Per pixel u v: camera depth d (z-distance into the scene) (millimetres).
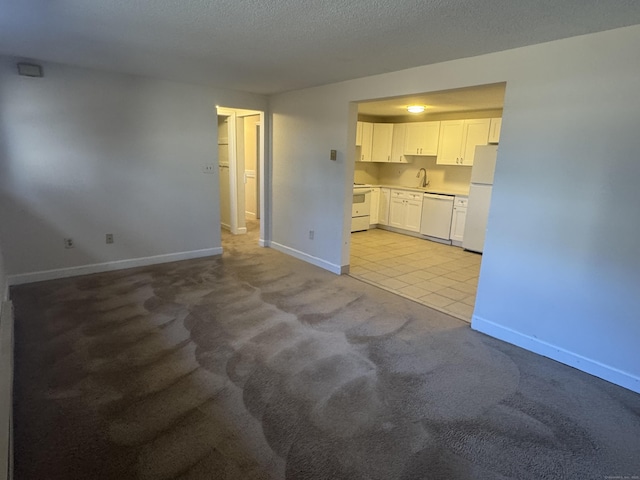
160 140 4387
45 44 2895
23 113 3529
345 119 4102
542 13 1992
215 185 4945
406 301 3686
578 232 2486
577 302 2543
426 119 6672
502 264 2904
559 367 2590
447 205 6121
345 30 2361
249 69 3561
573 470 1712
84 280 3941
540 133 2578
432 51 2768
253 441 1811
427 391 2256
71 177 3881
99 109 3924
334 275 4422
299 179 4875
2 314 2713
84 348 2598
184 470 1633
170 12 2145
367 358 2602
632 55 2154
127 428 1867
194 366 2424
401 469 1680
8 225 3619
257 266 4648
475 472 1680
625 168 2252
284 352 2639
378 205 7309
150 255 4574
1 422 1586
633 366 2342
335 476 1629
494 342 2922
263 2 1960
